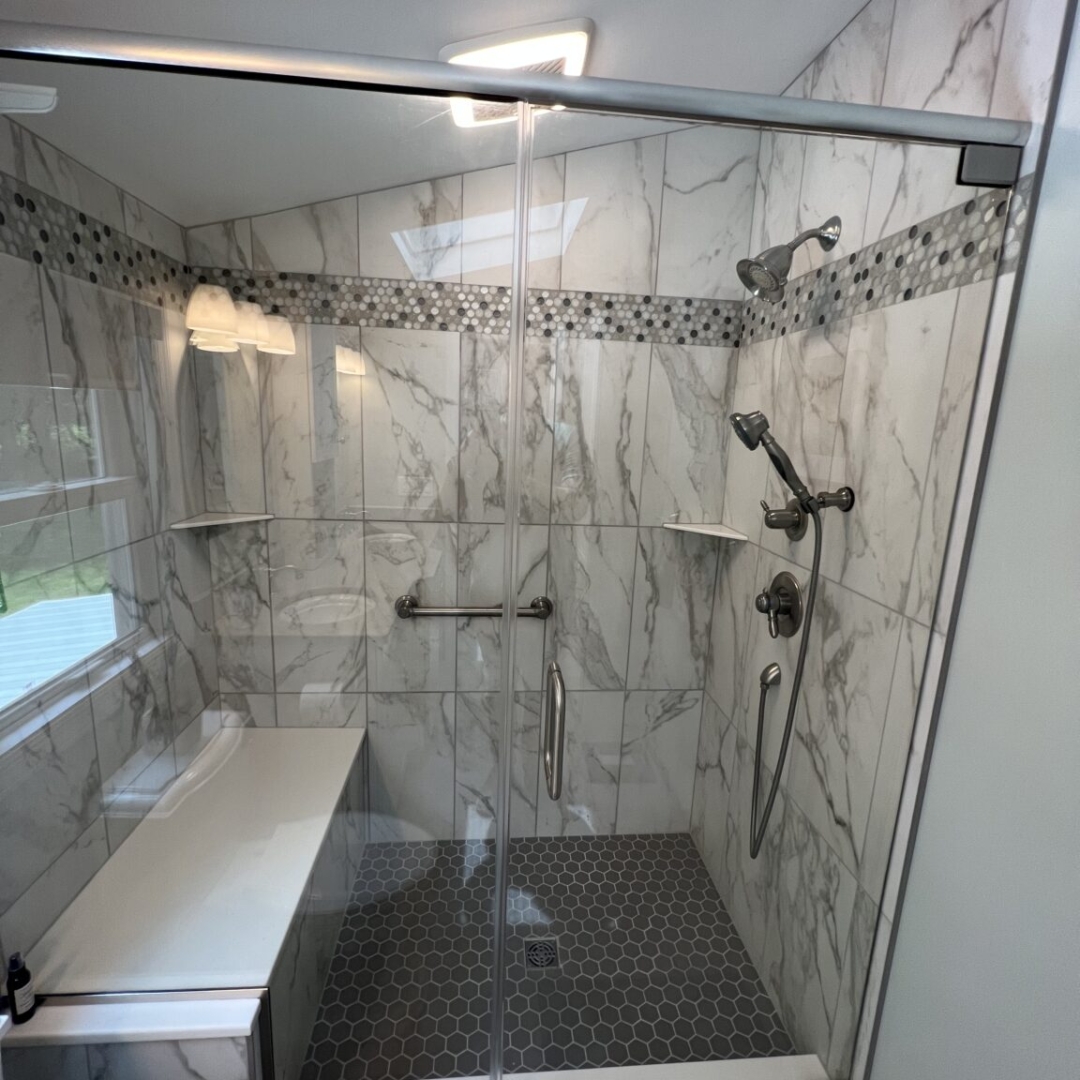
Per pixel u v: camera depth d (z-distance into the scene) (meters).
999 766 0.87
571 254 1.58
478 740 1.88
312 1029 1.36
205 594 1.72
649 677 1.83
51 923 1.17
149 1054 1.06
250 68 0.92
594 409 1.69
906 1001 1.06
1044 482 0.80
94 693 1.28
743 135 1.41
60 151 1.15
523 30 1.14
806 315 1.33
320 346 1.65
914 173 1.01
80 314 1.22
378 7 1.04
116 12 1.01
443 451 1.73
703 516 1.75
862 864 1.17
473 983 1.47
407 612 1.81
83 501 1.24
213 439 1.67
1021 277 0.84
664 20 1.17
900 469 1.06
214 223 1.54
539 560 1.78
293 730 1.86
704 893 1.72
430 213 1.56
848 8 1.16
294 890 1.33
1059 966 0.78
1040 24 0.80
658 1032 1.38
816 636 1.32
